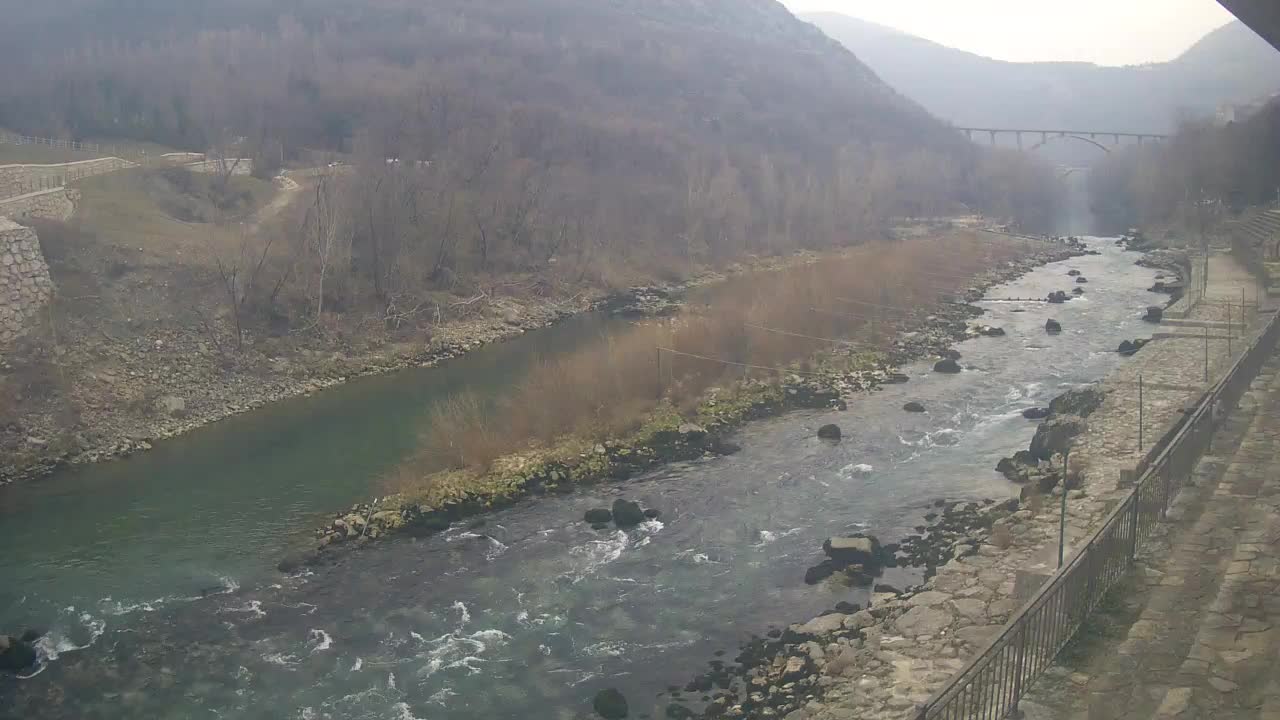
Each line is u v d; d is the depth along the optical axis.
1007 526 29.84
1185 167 127.75
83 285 54.91
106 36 162.50
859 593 28.22
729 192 108.31
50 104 107.44
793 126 170.00
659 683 24.48
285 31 162.00
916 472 38.50
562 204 94.88
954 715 13.95
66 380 48.09
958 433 43.38
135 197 72.00
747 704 22.83
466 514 36.22
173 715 24.22
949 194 154.12
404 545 33.69
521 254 84.00
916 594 26.55
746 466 40.25
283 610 29.33
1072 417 38.97
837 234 112.81
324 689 25.14
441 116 109.31
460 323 69.06
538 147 113.00
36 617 29.23
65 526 36.06
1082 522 28.16
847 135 174.75
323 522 35.91
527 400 45.66
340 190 73.62
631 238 96.12
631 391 47.34
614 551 32.50
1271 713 12.82
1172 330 51.34
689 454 41.78
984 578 25.92
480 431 42.22
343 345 61.09
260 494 38.94
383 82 126.19
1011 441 41.69
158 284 57.94
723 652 25.75
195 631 28.23
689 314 65.56
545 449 41.69
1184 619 16.58
